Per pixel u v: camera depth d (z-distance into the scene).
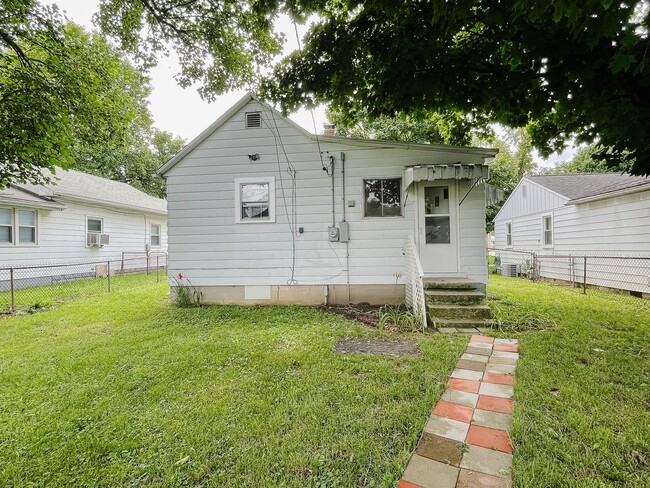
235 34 6.21
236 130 6.91
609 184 9.33
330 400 2.71
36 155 5.98
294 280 6.83
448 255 6.40
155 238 16.08
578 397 2.63
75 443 2.24
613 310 5.81
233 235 6.95
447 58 4.32
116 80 7.18
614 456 1.94
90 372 3.43
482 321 4.94
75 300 7.68
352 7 3.95
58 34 5.84
